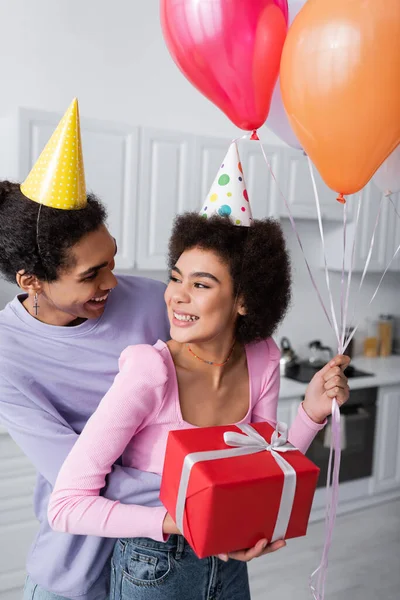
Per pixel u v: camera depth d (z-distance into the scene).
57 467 1.15
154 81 3.23
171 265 1.11
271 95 1.18
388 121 1.01
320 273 3.89
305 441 1.21
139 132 2.81
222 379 1.14
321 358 3.74
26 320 1.22
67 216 1.08
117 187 2.79
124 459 1.13
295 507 0.94
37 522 2.57
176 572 1.09
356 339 4.07
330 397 1.19
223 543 0.91
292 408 3.19
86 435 1.02
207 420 1.10
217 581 1.14
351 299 4.06
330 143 1.06
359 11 0.96
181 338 1.04
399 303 4.32
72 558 1.22
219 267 1.03
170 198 2.96
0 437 2.46
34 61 2.90
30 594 1.30
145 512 1.00
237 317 1.15
